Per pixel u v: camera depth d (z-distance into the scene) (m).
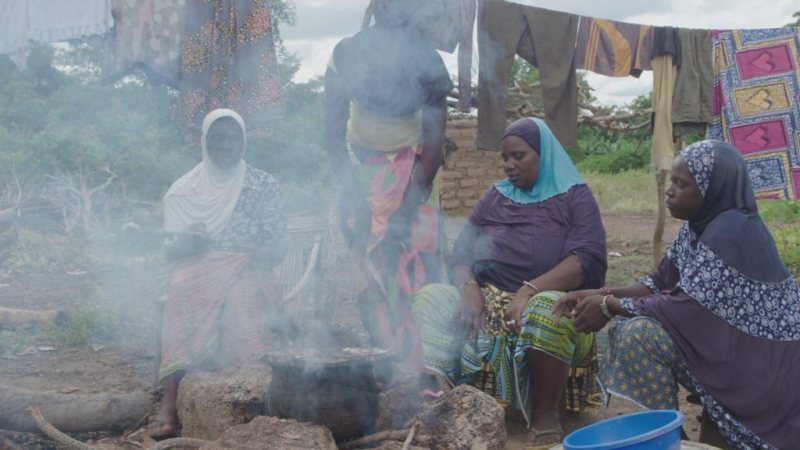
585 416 3.64
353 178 3.81
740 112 5.96
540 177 3.48
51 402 3.18
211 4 4.74
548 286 3.26
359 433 2.85
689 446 2.65
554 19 5.50
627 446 2.29
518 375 3.21
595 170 21.81
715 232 2.79
